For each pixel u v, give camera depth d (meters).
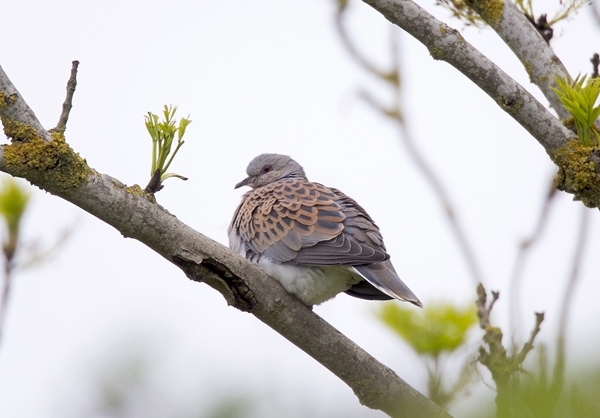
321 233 10.47
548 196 7.47
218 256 8.12
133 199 7.60
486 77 8.05
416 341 6.86
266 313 8.51
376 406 8.65
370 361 8.59
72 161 7.29
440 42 8.06
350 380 8.59
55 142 7.21
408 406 8.56
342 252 10.16
